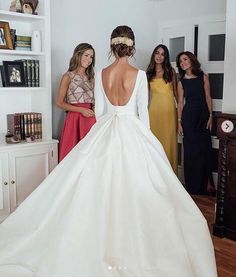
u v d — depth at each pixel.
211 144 4.20
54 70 3.89
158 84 4.11
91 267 1.86
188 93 4.11
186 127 4.16
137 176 2.09
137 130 2.28
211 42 4.25
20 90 3.53
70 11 3.93
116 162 2.13
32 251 2.11
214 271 2.03
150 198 2.05
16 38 3.37
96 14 4.16
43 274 1.92
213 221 3.40
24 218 2.29
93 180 2.08
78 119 3.46
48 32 3.43
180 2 4.46
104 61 4.31
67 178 2.15
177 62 4.20
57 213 2.10
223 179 2.99
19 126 3.48
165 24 4.69
